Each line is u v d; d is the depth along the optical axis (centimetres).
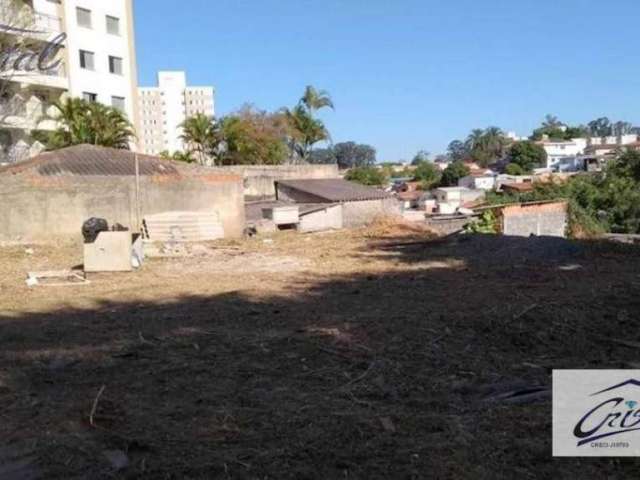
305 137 4709
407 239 1606
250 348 575
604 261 1102
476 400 438
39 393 470
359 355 540
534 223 2338
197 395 456
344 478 326
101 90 3962
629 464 338
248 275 1079
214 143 4106
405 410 420
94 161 1797
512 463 340
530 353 557
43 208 1617
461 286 875
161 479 328
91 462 350
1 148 3350
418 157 13638
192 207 1805
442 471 331
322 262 1229
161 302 839
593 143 12606
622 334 612
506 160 10562
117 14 4062
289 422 400
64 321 728
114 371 521
